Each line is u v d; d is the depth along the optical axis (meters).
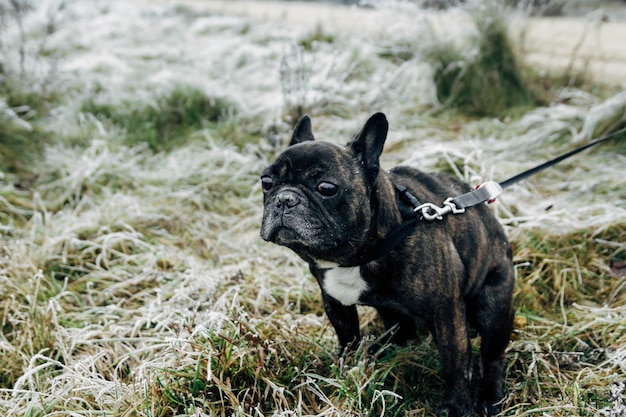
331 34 3.54
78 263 1.91
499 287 1.51
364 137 1.34
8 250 1.88
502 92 2.72
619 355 1.50
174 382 1.40
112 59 3.24
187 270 1.85
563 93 2.75
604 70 3.07
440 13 3.12
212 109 2.73
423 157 2.14
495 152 2.31
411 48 3.07
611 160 2.23
